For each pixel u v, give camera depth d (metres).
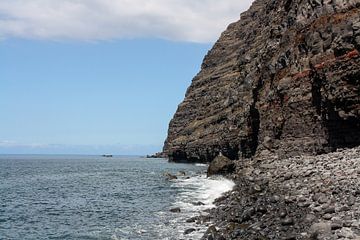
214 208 29.39
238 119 82.19
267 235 19.03
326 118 38.81
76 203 42.50
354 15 37.38
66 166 143.12
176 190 47.28
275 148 48.97
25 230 29.20
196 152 119.31
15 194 52.47
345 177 25.55
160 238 23.23
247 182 37.38
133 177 75.88
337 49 37.31
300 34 47.56
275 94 51.94
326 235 16.64
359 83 34.97
